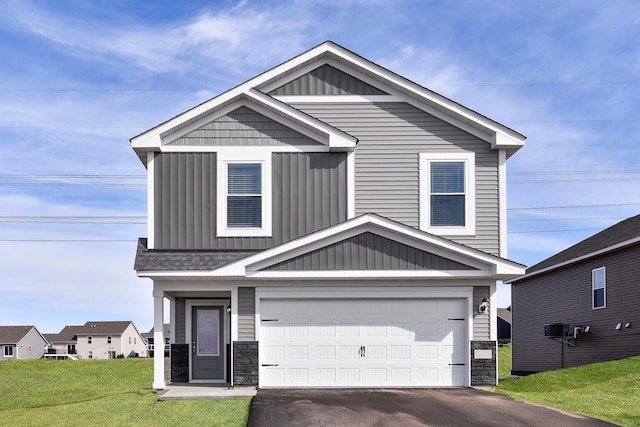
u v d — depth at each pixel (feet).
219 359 53.52
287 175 50.16
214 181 49.80
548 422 34.04
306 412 36.50
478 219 50.75
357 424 33.32
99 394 55.52
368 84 52.24
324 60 52.54
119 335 257.55
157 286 47.11
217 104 49.73
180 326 53.67
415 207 50.78
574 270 80.59
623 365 57.98
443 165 51.34
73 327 282.97
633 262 67.41
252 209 49.75
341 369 47.78
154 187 49.57
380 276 46.50
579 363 78.28
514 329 99.40
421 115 51.80
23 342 240.94
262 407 38.14
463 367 48.06
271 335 47.73
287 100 52.21
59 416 37.73
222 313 53.93
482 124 50.70
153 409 38.86
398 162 51.26
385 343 48.08
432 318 48.34
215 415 36.14
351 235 46.83
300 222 49.83
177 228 49.34
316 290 47.85
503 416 35.50
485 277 47.42
